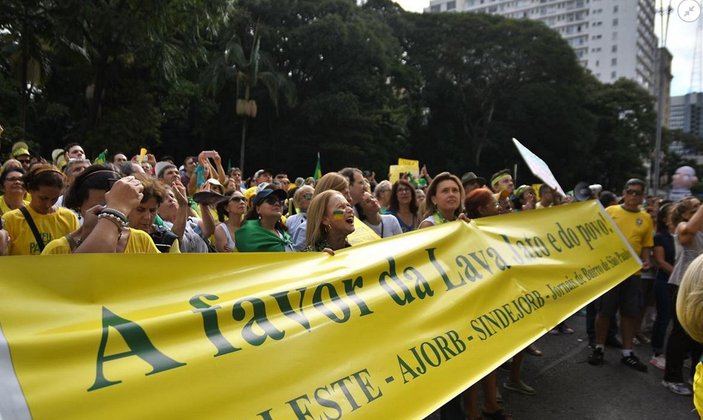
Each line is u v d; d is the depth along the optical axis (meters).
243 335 1.99
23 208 3.11
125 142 17.98
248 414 1.86
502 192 6.55
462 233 3.36
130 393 1.65
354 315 2.42
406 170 12.54
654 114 53.25
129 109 18.47
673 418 3.83
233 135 30.16
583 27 129.62
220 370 1.86
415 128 43.34
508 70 42.81
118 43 16.14
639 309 4.84
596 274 4.12
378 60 31.38
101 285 1.78
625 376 4.64
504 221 3.76
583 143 44.56
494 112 45.88
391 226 4.74
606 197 7.04
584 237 4.26
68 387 1.55
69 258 1.73
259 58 26.27
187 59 17.69
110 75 18.30
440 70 42.88
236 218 4.50
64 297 1.69
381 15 41.34
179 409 1.72
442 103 43.66
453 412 3.27
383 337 2.48
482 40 42.31
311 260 2.46
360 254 2.69
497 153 45.75
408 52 42.91
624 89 52.97
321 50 30.09
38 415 1.47
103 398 1.60
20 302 1.60
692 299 1.61
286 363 2.06
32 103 19.34
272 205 3.82
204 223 4.48
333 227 3.17
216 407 1.80
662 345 4.95
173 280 1.96
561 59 42.75
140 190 2.20
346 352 2.29
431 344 2.66
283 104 29.94
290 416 1.96
